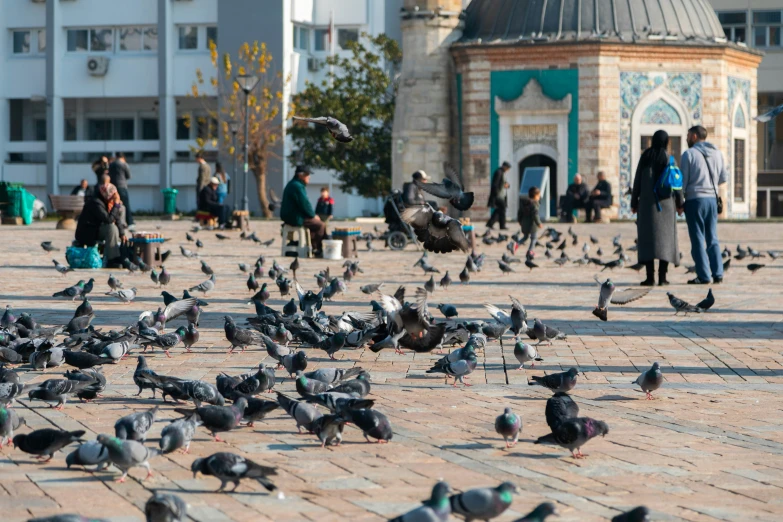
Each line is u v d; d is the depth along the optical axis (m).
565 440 7.47
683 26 51.97
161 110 71.88
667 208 20.36
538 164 51.56
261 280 21.89
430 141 52.47
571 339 13.55
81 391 9.36
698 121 51.25
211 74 71.19
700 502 6.54
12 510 6.18
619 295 12.91
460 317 15.67
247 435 8.17
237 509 6.25
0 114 73.69
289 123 68.38
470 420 8.79
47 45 72.44
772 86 66.12
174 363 11.60
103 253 24.27
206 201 42.91
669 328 14.64
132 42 72.62
